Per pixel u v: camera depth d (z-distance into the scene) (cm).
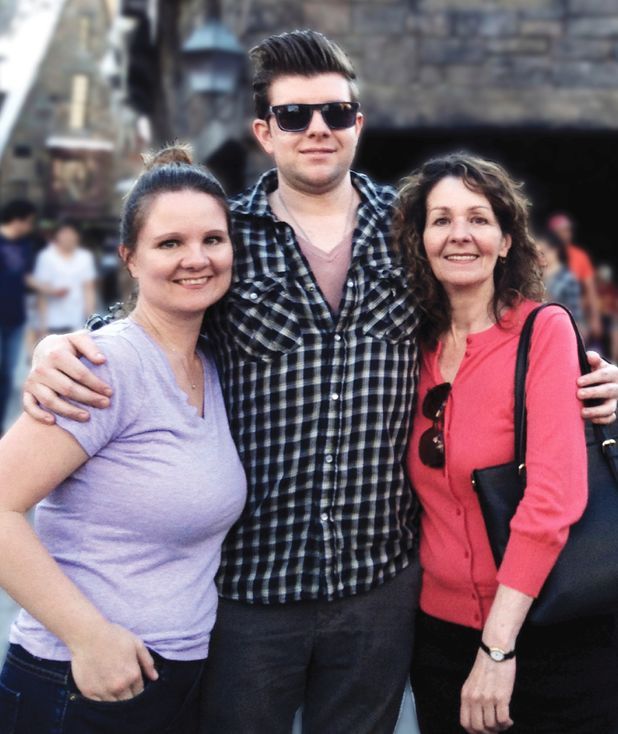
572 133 738
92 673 199
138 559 209
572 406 226
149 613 208
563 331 231
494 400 233
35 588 198
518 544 220
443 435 238
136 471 208
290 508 237
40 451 201
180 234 215
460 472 234
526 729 236
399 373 242
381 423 239
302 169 244
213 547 221
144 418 210
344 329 239
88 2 2317
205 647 221
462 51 713
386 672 246
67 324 855
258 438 237
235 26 719
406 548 247
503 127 720
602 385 229
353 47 705
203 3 816
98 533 208
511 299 238
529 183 1116
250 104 663
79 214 2280
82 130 2305
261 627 238
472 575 236
